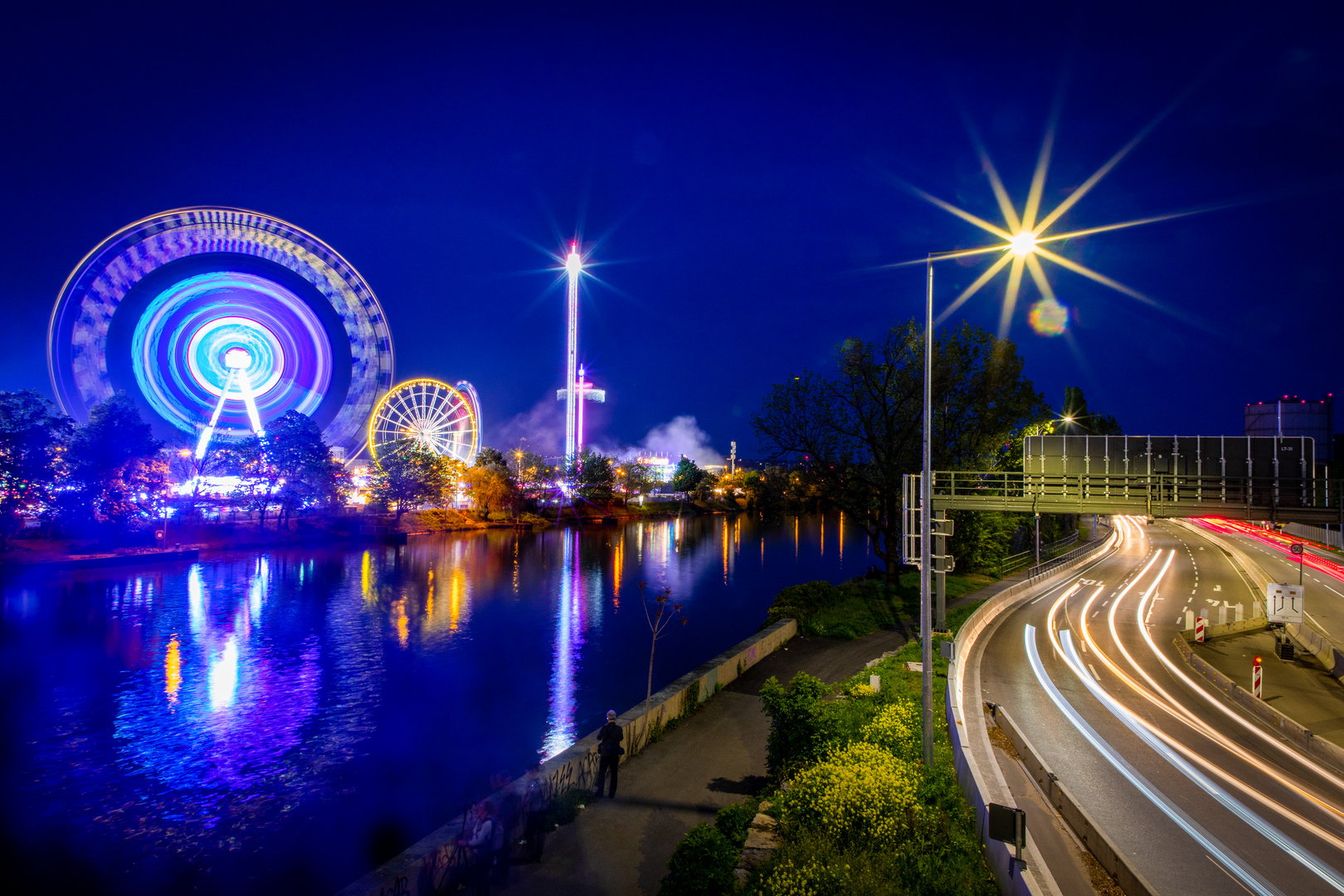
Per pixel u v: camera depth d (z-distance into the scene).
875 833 12.34
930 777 14.78
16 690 37.34
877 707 20.80
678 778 18.95
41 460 70.00
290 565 79.88
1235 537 91.81
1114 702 25.16
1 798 25.75
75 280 80.88
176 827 23.72
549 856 14.98
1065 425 97.62
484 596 65.62
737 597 67.50
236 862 21.58
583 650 48.12
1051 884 10.88
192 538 88.56
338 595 64.06
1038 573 57.75
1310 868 13.08
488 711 36.00
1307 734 21.41
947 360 48.06
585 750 18.75
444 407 119.62
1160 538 90.81
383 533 111.88
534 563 87.81
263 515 100.00
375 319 100.44
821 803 13.23
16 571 67.25
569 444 173.00
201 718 34.22
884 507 50.53
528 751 30.91
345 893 12.34
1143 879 12.20
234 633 49.72
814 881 10.98
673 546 111.06
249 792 26.41
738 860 12.69
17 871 20.94
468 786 27.23
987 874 11.70
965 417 50.81
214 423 92.62
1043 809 15.30
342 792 26.48
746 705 24.98
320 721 34.06
